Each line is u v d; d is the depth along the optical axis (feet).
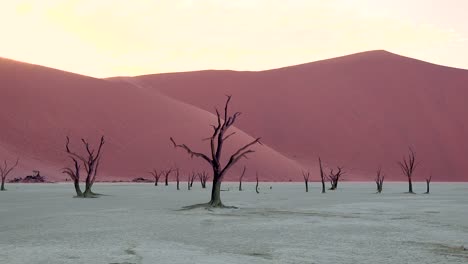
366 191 220.23
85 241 55.72
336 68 562.25
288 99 517.55
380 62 569.23
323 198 155.94
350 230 68.49
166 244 53.78
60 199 138.62
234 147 404.77
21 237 59.11
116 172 371.35
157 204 119.55
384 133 485.97
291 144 472.03
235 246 52.90
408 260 45.06
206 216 88.38
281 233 64.64
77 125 399.24
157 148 394.73
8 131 375.04
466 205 123.75
